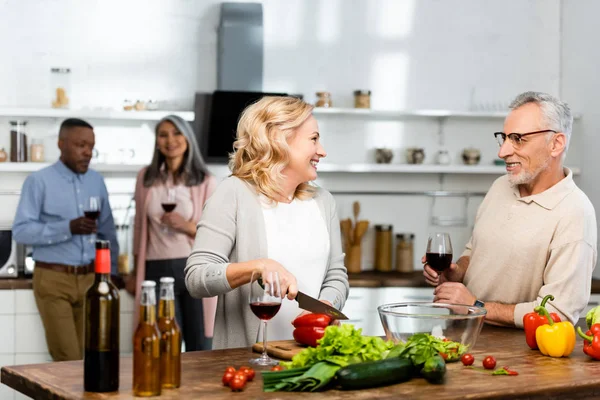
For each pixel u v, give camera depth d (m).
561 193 2.73
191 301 4.61
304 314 2.51
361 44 5.49
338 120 5.47
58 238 4.46
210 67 5.26
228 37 5.11
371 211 5.57
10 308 4.57
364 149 5.52
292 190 2.67
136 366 1.79
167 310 1.88
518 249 2.77
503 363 2.21
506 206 2.87
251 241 2.57
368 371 1.87
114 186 5.18
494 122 5.68
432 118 5.61
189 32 5.24
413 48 5.57
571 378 2.04
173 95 5.22
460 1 5.63
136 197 4.71
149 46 5.20
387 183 5.60
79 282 4.54
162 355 1.86
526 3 5.72
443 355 2.17
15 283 4.57
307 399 1.78
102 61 5.14
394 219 5.61
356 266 5.37
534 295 2.78
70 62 5.10
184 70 5.23
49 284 4.50
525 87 5.73
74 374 2.00
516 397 1.91
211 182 4.71
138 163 5.11
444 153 5.48
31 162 4.90
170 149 4.62
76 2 5.09
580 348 2.44
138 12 5.18
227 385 1.90
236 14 5.12
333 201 2.82
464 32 5.64
